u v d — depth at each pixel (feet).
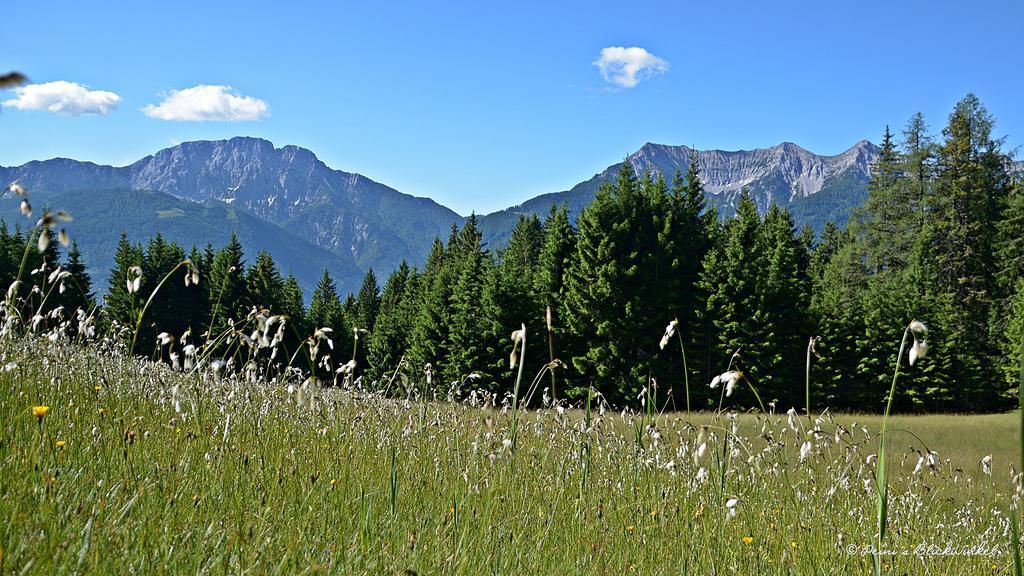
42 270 15.94
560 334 149.07
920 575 18.93
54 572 8.07
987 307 185.26
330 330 12.58
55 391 14.99
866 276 199.93
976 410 165.37
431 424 21.13
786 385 143.54
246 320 12.75
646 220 158.30
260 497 12.74
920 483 28.32
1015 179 209.87
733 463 20.38
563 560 14.25
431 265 324.19
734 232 172.14
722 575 15.01
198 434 14.84
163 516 10.57
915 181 207.82
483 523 13.14
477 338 148.05
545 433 21.58
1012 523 7.43
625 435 21.12
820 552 17.19
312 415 18.42
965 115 205.26
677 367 144.46
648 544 15.71
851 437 22.02
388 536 12.50
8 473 10.39
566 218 175.32
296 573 10.11
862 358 157.38
